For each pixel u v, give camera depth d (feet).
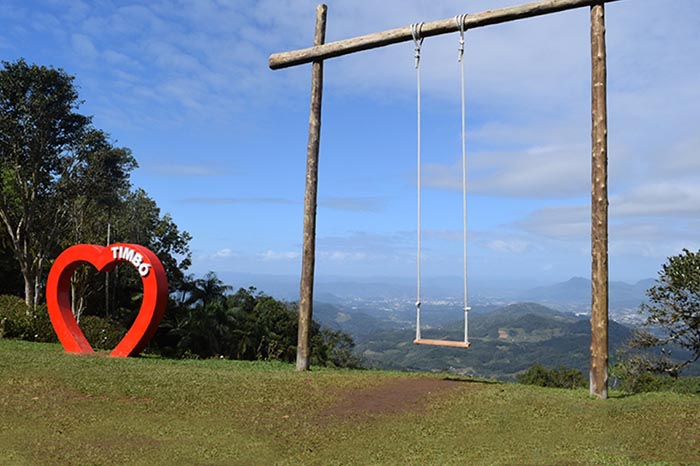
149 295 45.44
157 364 40.01
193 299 132.87
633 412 25.27
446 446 21.93
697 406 25.91
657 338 60.39
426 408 27.40
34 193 91.91
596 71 29.40
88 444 21.50
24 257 91.30
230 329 123.85
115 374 33.53
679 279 56.65
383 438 23.02
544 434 23.00
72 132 94.32
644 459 19.69
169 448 21.38
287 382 32.55
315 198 38.17
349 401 28.78
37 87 88.58
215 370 37.24
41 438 21.98
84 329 75.72
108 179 97.76
